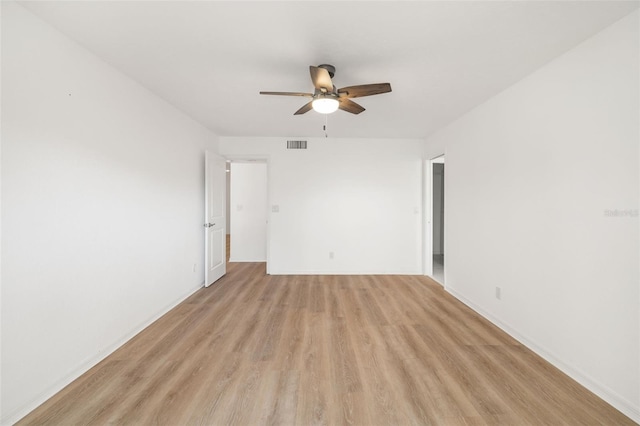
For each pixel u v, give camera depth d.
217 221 4.67
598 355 1.91
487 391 1.94
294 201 5.07
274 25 1.87
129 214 2.69
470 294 3.51
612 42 1.82
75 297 2.08
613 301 1.81
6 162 1.63
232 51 2.20
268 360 2.30
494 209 3.04
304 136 5.01
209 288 4.25
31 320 1.77
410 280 4.73
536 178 2.45
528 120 2.54
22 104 1.71
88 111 2.20
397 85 2.78
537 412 1.75
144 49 2.18
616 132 1.79
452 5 1.66
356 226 5.09
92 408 1.76
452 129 4.01
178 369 2.18
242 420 1.68
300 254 5.10
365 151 5.08
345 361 2.29
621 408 1.75
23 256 1.72
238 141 5.02
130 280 2.70
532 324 2.49
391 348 2.50
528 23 1.83
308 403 1.82
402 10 1.71
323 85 2.23
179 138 3.62
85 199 2.18
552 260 2.28
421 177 5.12
